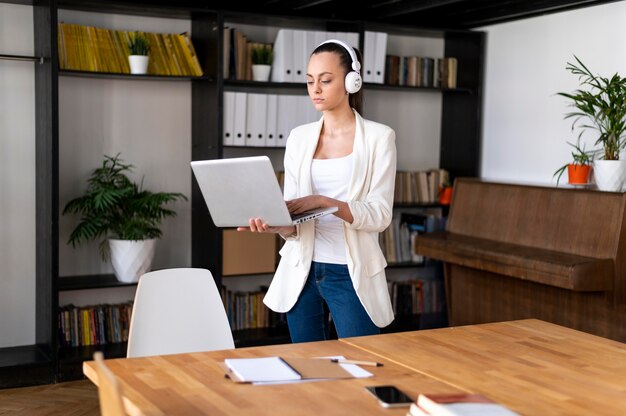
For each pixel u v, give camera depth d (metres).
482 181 5.31
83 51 4.79
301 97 5.33
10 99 4.81
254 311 5.39
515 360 2.25
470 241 5.02
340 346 2.37
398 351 2.32
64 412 4.14
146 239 4.92
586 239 4.44
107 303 5.19
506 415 1.60
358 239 2.94
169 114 5.31
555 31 5.33
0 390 4.50
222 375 2.04
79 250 5.09
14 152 4.85
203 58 5.15
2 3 4.74
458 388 1.97
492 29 5.89
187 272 2.71
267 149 5.61
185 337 2.67
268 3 5.38
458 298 5.58
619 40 4.87
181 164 5.38
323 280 2.96
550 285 4.71
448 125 6.18
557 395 1.94
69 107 5.00
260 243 5.29
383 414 1.76
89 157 5.08
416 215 5.89
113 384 1.51
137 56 4.82
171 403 1.82
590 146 5.07
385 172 2.95
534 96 5.52
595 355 2.31
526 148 5.60
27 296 4.98
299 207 2.78
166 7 4.88
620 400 1.91
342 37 5.41
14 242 4.91
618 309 4.38
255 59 5.25
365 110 5.95
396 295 5.90
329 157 3.01
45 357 4.69
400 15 5.80
